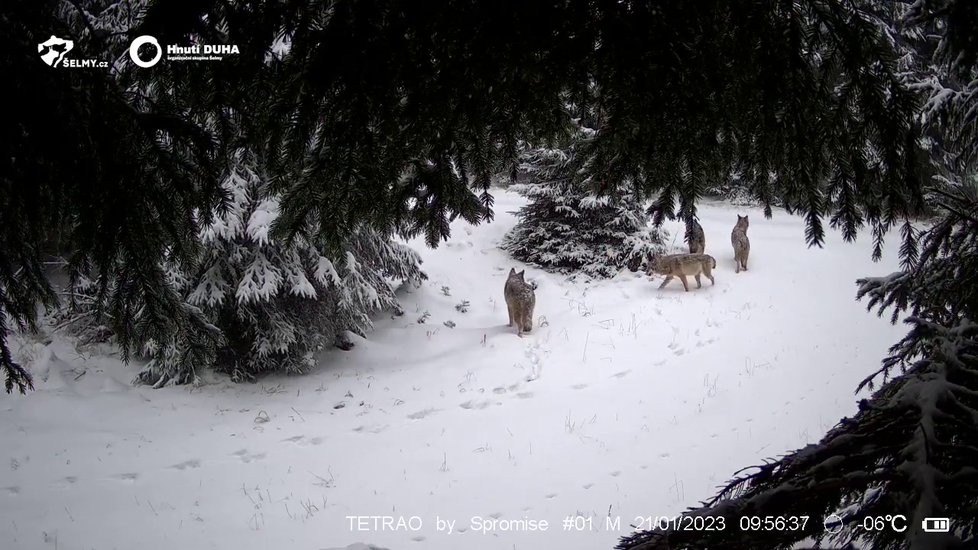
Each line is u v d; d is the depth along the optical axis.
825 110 1.98
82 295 8.55
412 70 1.98
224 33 1.95
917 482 1.29
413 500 6.32
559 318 11.99
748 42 1.89
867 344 9.71
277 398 9.19
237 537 5.69
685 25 1.81
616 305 12.41
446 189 2.56
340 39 1.84
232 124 2.28
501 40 1.91
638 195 2.62
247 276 8.68
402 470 6.96
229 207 2.56
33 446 7.32
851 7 1.94
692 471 6.65
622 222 14.10
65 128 1.98
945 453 1.42
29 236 2.35
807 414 7.72
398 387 9.47
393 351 10.94
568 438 7.58
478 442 7.59
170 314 2.92
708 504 1.76
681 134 2.09
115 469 6.98
